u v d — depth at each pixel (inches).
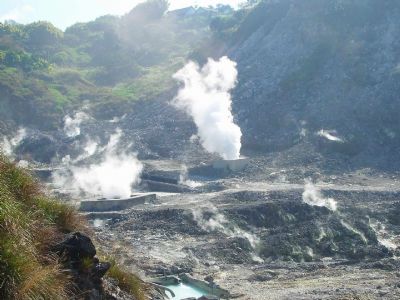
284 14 5457.7
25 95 5137.8
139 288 562.3
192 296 1611.7
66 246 474.9
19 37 7293.3
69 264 464.4
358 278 1726.1
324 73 4407.0
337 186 2910.9
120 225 2283.5
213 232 2231.8
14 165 523.8
